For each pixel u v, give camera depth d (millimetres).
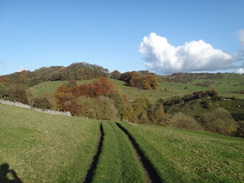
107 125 42969
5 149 16547
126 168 17359
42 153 18016
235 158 23516
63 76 158250
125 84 185000
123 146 24703
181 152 24297
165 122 78875
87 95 105562
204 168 18922
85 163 18516
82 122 42312
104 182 14234
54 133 25828
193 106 118438
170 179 15609
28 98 87000
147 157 20781
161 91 175625
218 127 73000
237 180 16562
